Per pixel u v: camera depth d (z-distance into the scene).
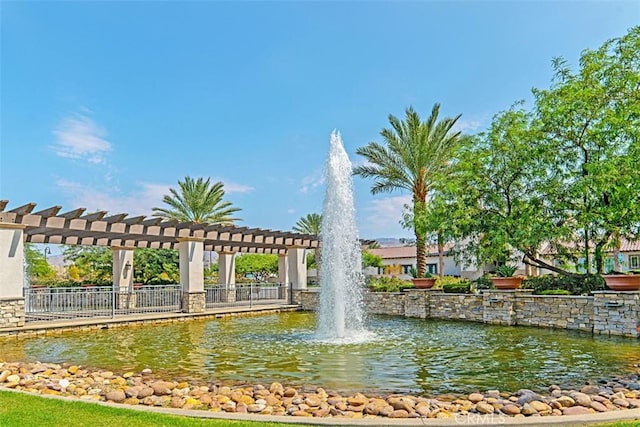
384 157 20.44
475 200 15.30
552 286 14.21
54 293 15.05
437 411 5.05
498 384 6.41
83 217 14.67
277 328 13.31
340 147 12.91
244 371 7.43
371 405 5.23
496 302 13.65
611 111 12.62
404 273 36.31
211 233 18.25
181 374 7.32
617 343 9.62
